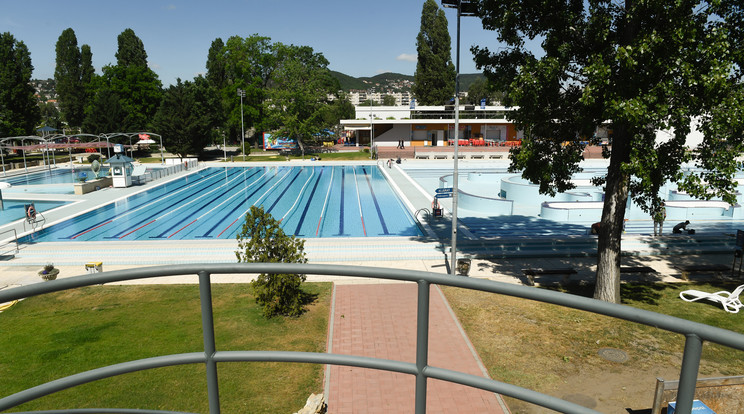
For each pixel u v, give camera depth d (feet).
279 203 101.14
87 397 26.17
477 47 47.85
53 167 167.53
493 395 21.16
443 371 5.07
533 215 87.66
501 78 46.52
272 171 156.87
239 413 25.54
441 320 26.53
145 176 134.92
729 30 37.40
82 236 74.64
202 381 28.12
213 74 248.11
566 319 19.10
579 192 98.17
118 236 74.84
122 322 36.29
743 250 52.06
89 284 5.23
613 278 44.21
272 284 38.22
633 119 34.47
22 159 188.85
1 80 194.08
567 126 45.27
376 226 80.94
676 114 34.73
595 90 37.22
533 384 16.74
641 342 12.21
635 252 62.28
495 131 214.28
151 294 43.45
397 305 32.83
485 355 21.48
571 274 51.55
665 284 50.39
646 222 80.07
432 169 157.17
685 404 3.86
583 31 41.01
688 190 38.17
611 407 12.41
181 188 121.90
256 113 219.61
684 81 35.06
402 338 30.14
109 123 197.06
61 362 29.76
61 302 40.42
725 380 10.25
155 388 27.14
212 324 5.47
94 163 121.90
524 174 47.14
